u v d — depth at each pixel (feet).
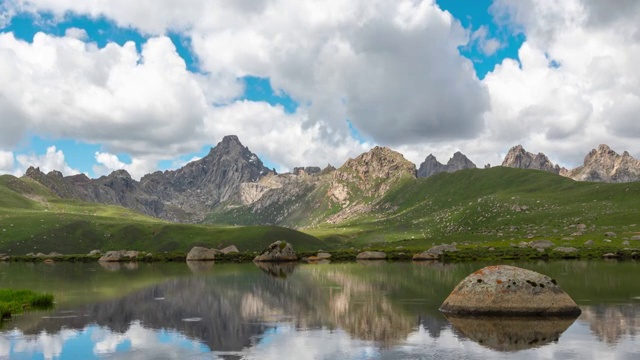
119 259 634.02
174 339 120.57
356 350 106.73
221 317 153.07
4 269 451.53
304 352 105.91
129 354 105.60
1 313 153.07
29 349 110.63
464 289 153.79
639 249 505.66
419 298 192.95
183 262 580.30
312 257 587.68
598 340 111.86
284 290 228.22
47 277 331.16
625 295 188.85
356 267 407.64
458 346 108.27
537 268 328.70
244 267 439.63
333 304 179.11
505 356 99.04
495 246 637.30
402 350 105.91
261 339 119.75
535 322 133.90
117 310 169.17
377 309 165.37
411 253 608.19
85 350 109.50
